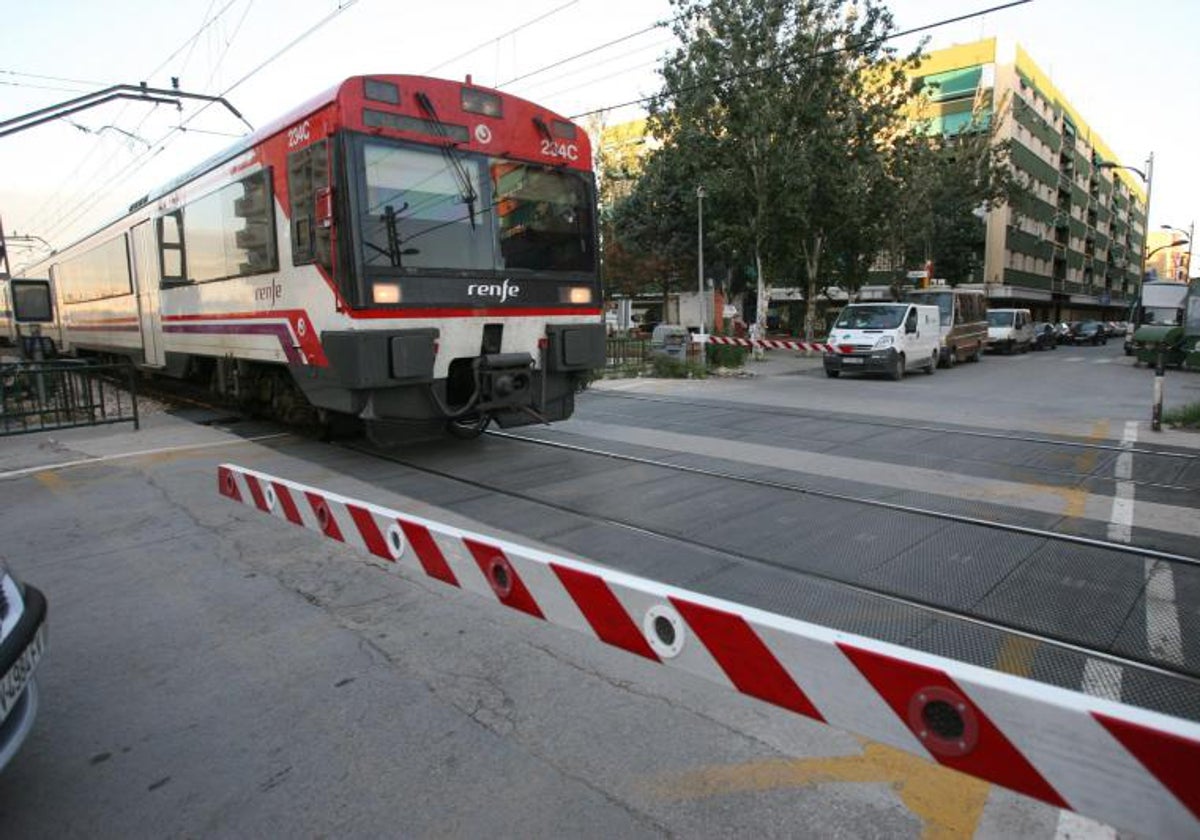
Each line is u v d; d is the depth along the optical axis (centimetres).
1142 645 374
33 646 280
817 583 460
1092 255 7706
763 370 2162
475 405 777
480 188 779
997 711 186
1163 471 756
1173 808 162
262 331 889
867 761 288
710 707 329
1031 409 1248
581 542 542
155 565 515
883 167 2456
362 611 434
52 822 263
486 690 345
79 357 1970
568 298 855
